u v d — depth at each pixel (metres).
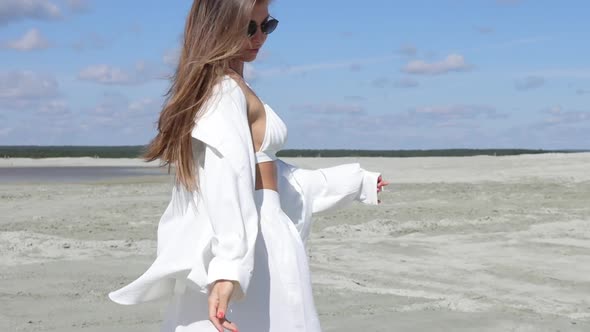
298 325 2.18
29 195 16.81
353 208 13.41
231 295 1.99
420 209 13.24
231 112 2.14
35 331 4.98
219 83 2.18
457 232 10.49
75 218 12.08
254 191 2.20
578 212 12.62
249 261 2.01
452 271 7.64
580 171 21.47
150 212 12.95
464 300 6.20
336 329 5.11
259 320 2.14
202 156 2.20
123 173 31.53
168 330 2.26
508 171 22.42
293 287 2.19
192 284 2.09
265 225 2.21
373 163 29.97
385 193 16.56
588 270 7.66
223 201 2.02
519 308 5.92
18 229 10.60
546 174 21.03
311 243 9.57
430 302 6.07
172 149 2.20
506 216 12.13
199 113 2.14
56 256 8.20
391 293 6.46
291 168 2.59
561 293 6.61
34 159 54.00
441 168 24.97
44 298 6.00
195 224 2.16
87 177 27.48
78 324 5.16
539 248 9.05
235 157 2.06
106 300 5.94
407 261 8.23
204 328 2.14
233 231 2.01
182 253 2.14
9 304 5.77
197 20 2.25
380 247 9.23
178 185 2.22
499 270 7.67
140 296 2.17
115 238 9.75
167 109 2.18
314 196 2.58
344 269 7.73
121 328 5.06
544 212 12.66
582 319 5.58
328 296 6.25
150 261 7.88
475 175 21.73
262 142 2.27
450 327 5.21
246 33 2.23
